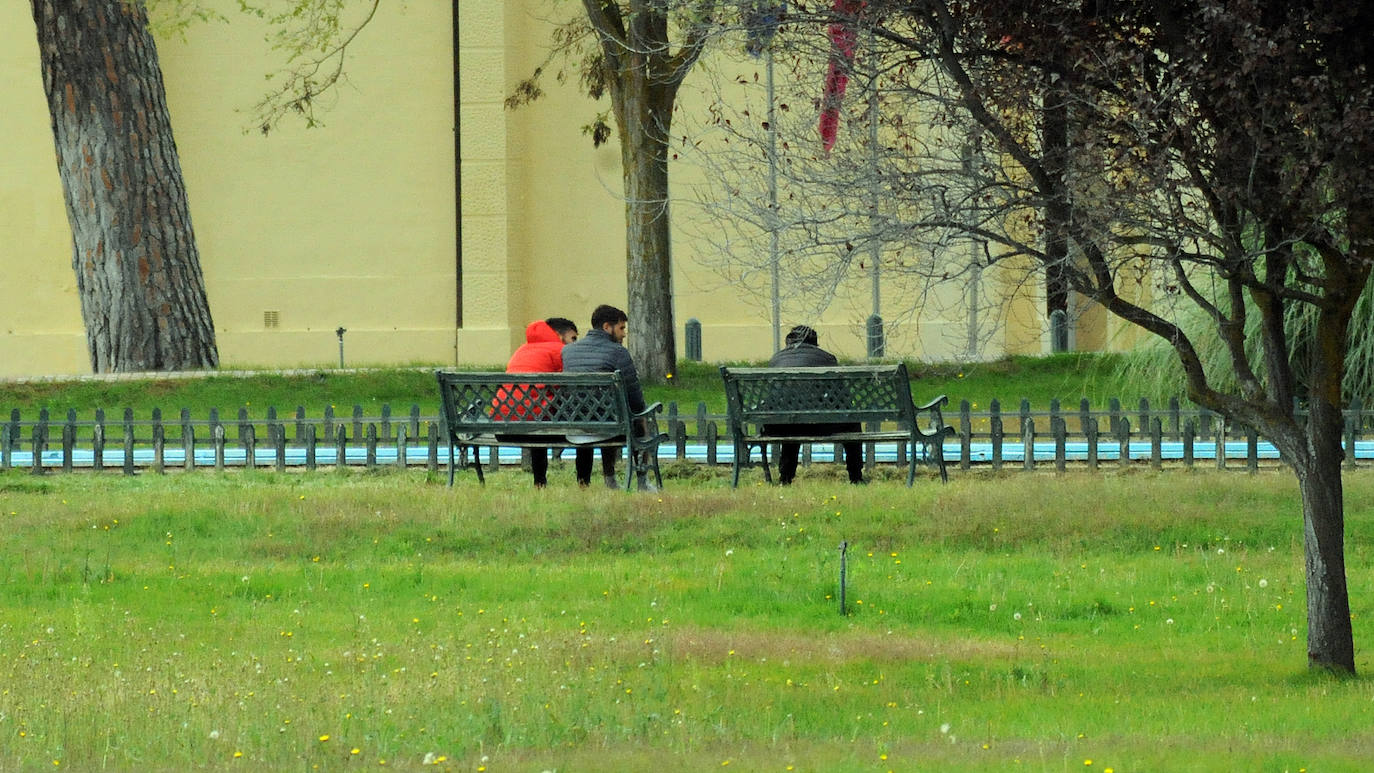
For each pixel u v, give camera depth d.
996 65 36.03
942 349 121.44
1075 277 35.19
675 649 37.66
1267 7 32.75
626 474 65.44
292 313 137.12
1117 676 35.69
